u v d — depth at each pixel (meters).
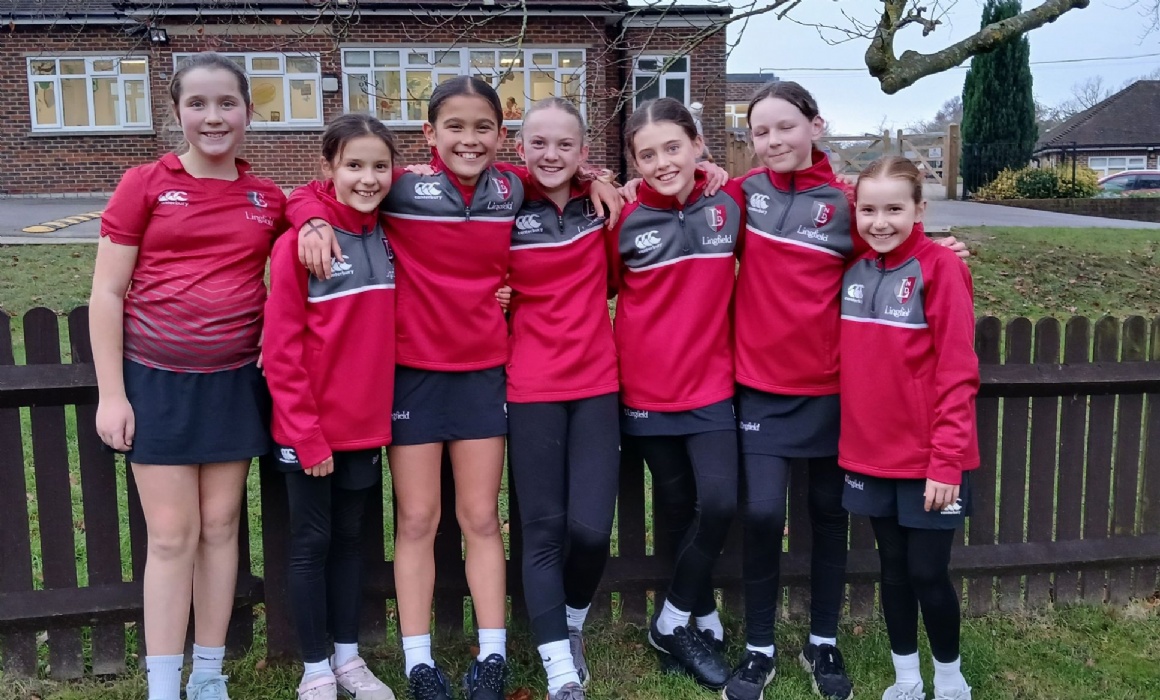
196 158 2.68
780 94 2.83
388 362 2.77
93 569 3.09
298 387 2.63
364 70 18.25
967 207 19.33
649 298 2.92
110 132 18.94
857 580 3.52
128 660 3.20
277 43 17.77
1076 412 3.58
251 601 3.14
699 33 6.96
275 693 3.03
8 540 3.04
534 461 2.86
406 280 2.80
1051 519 3.63
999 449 4.32
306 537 2.79
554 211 2.91
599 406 2.89
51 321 2.98
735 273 3.09
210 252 2.65
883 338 2.72
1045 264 10.42
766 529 2.92
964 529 3.76
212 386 2.68
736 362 2.99
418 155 18.58
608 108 17.33
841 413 2.85
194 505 2.75
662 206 2.90
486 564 2.97
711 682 3.05
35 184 19.00
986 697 3.04
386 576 3.25
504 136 2.86
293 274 2.63
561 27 18.27
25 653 3.08
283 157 18.39
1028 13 6.77
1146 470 3.68
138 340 2.65
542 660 2.90
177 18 17.38
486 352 2.87
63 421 3.02
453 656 3.27
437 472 2.92
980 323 3.48
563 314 2.87
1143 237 12.40
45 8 18.41
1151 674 3.19
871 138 22.34
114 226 2.60
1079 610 3.62
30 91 18.73
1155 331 3.57
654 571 3.41
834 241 2.86
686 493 3.06
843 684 3.03
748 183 3.00
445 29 18.14
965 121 26.47
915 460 2.71
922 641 3.39
